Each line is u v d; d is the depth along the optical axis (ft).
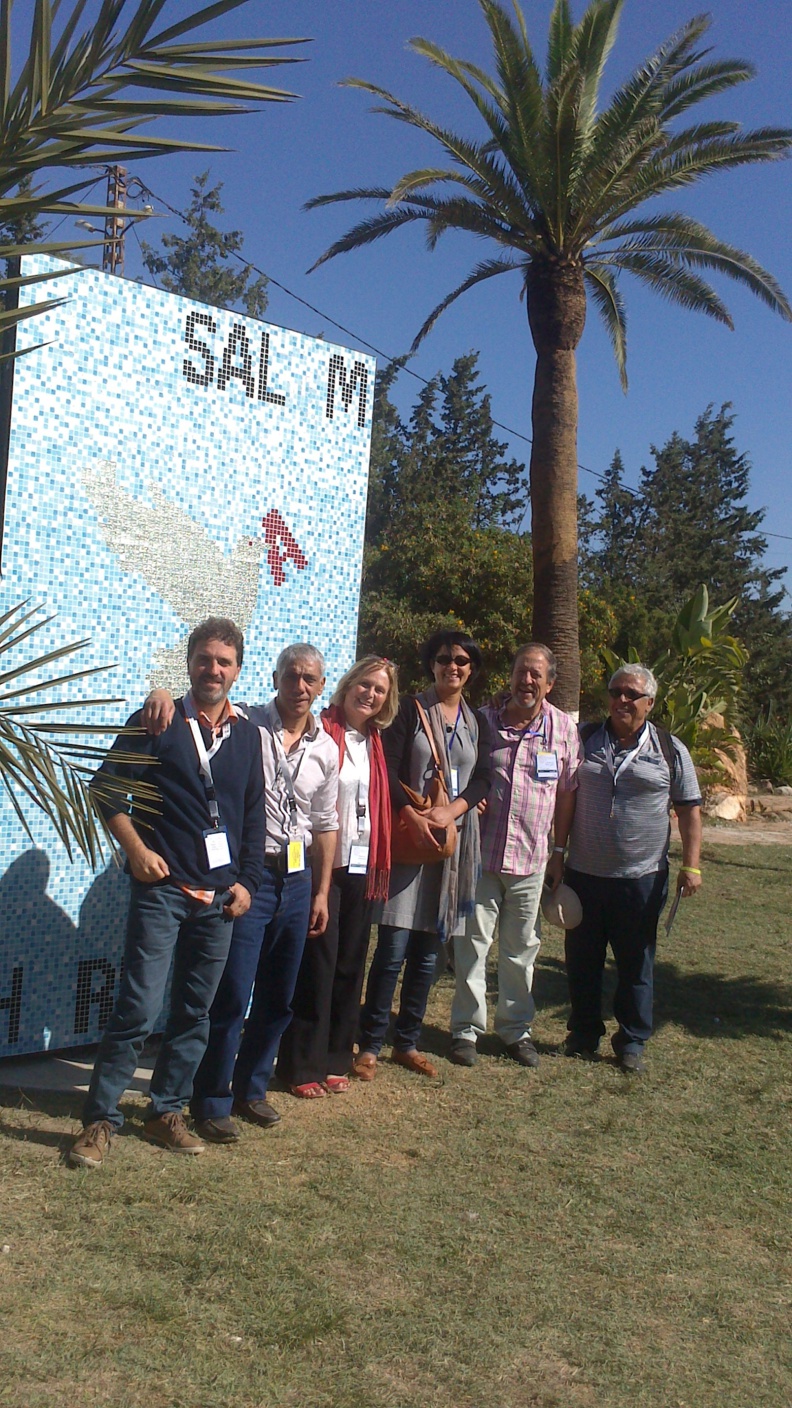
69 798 10.25
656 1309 10.95
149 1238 11.13
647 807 17.72
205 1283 10.43
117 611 16.20
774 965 26.17
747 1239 12.62
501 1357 9.84
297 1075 15.67
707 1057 18.95
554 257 37.70
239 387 17.56
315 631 18.80
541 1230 12.34
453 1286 10.94
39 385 15.25
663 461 173.78
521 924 17.80
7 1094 14.56
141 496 16.40
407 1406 9.01
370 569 66.23
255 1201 12.23
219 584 17.40
